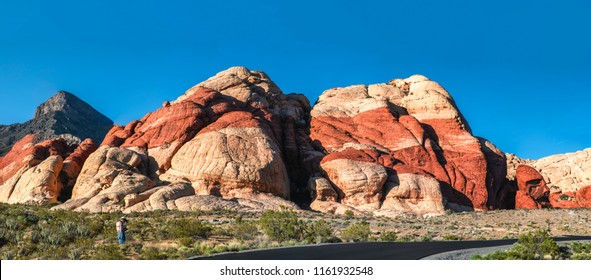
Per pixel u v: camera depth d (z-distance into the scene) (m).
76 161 69.38
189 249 26.06
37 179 63.91
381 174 68.88
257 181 64.06
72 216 41.09
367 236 34.47
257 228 35.31
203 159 65.75
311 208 66.06
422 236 38.91
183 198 58.38
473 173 77.56
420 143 79.38
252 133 70.94
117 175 61.94
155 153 68.50
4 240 30.08
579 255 24.27
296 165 76.94
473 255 22.94
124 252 25.20
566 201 78.44
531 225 52.09
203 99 77.44
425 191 69.19
